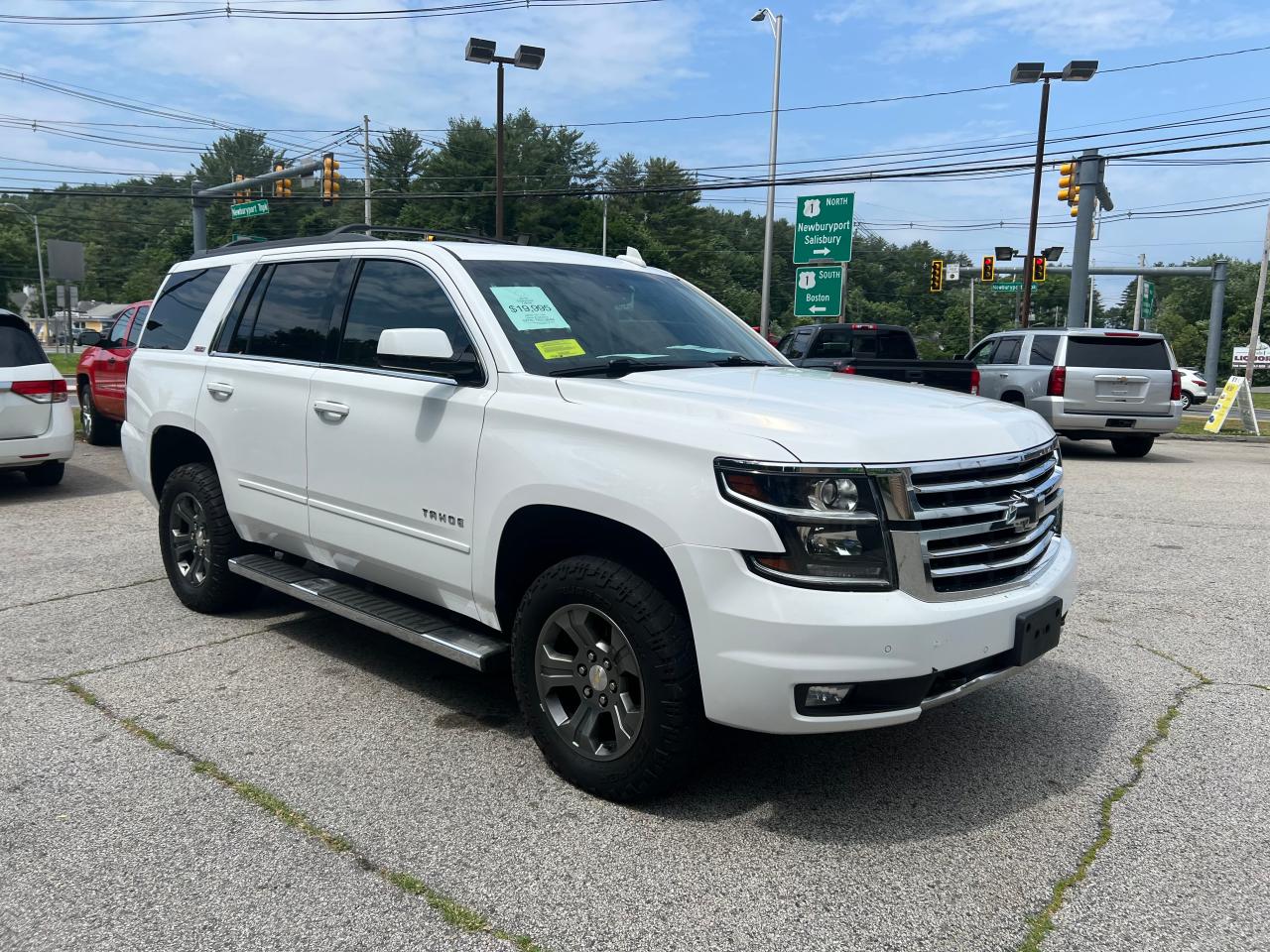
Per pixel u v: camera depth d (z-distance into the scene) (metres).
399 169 79.75
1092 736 4.02
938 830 3.23
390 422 4.05
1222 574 6.78
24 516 8.40
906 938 2.65
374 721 4.07
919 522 3.00
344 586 4.58
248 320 5.08
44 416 9.24
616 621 3.24
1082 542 7.82
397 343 3.64
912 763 3.76
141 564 6.71
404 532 4.05
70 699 4.27
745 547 2.94
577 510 3.34
